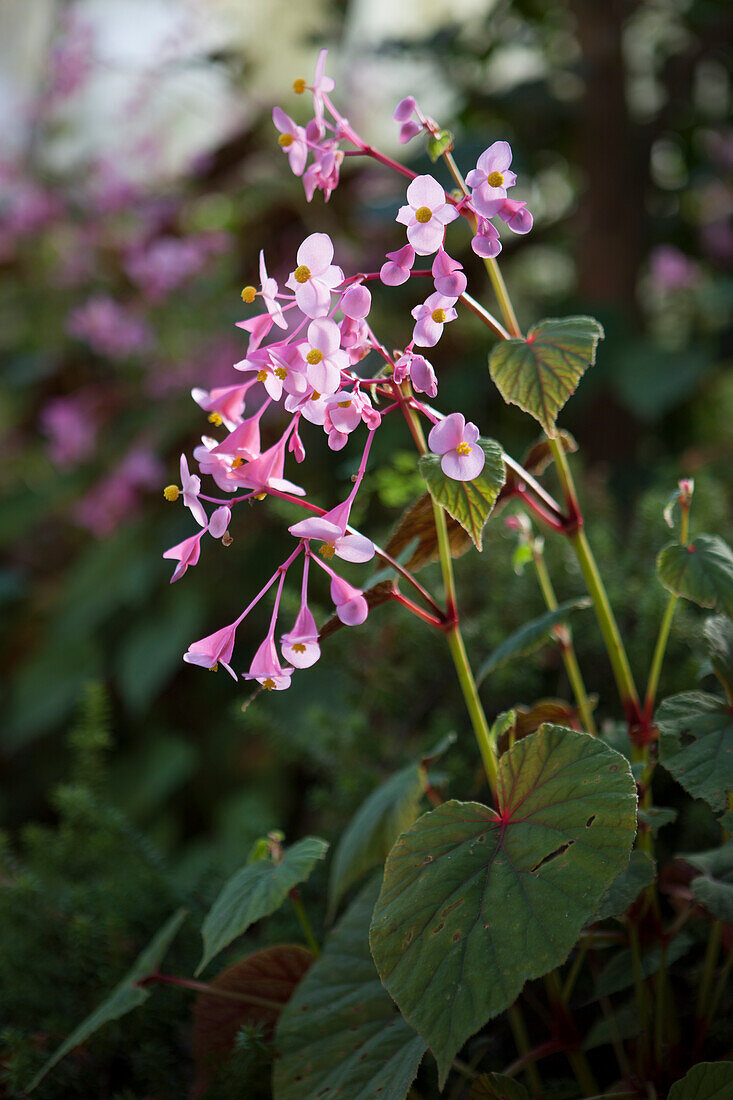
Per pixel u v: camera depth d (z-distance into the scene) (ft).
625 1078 2.94
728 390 8.74
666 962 2.91
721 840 3.39
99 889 3.39
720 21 8.00
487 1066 3.18
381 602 2.79
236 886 2.96
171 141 10.05
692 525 4.08
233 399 2.70
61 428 9.12
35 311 9.78
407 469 3.71
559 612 3.04
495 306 8.26
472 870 2.59
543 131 8.48
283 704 6.75
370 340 2.62
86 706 3.89
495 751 2.83
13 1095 3.05
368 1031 2.85
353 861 3.14
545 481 5.24
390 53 8.57
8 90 10.69
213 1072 3.10
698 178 8.84
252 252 8.67
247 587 7.73
